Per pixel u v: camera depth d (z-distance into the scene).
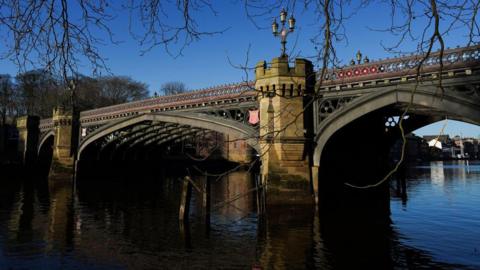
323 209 26.69
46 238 20.17
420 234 20.48
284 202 25.67
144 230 22.14
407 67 21.22
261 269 14.18
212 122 32.28
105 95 60.44
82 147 52.62
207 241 19.36
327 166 28.72
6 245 18.69
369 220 24.22
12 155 71.88
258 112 28.16
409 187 47.75
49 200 35.28
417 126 30.88
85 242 19.38
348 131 30.17
